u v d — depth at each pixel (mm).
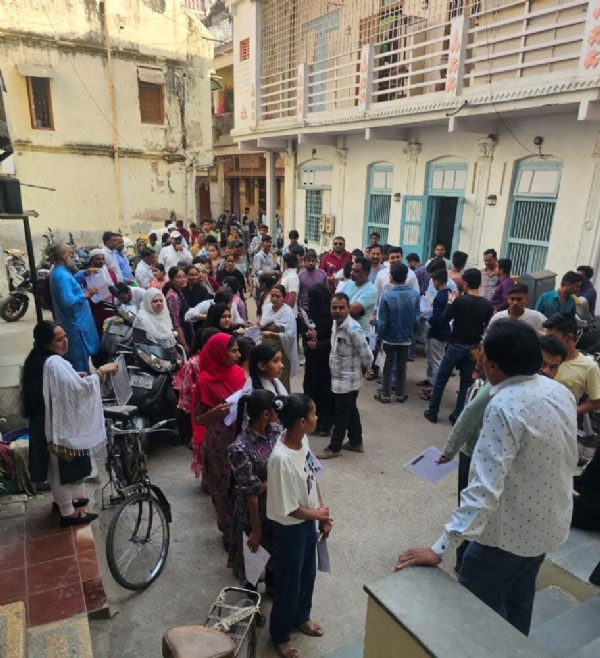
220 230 16859
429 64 8820
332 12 10133
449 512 4047
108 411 3641
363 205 10797
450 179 8820
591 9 5543
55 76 14492
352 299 5871
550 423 1854
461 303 5230
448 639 1582
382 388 6285
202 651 1844
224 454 3307
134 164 16453
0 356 6434
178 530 3785
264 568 2855
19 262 10664
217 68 22078
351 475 4562
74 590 2982
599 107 5832
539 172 7383
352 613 3049
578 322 5543
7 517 3662
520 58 6648
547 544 1961
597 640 2252
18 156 14570
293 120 10836
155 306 4996
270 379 3275
